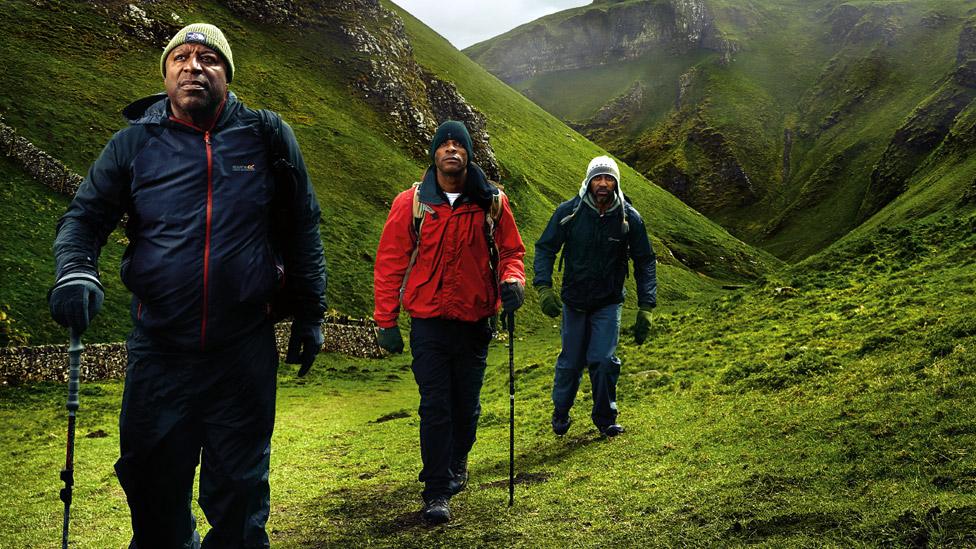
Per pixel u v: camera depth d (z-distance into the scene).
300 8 67.81
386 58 68.12
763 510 3.84
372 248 43.62
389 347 5.25
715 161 194.88
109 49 51.56
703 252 86.19
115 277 28.00
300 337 3.63
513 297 5.21
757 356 9.22
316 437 10.70
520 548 4.05
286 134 3.47
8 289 24.61
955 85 152.25
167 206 3.19
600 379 7.07
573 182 84.75
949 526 3.01
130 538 5.39
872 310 9.99
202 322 3.22
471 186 5.20
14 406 17.17
